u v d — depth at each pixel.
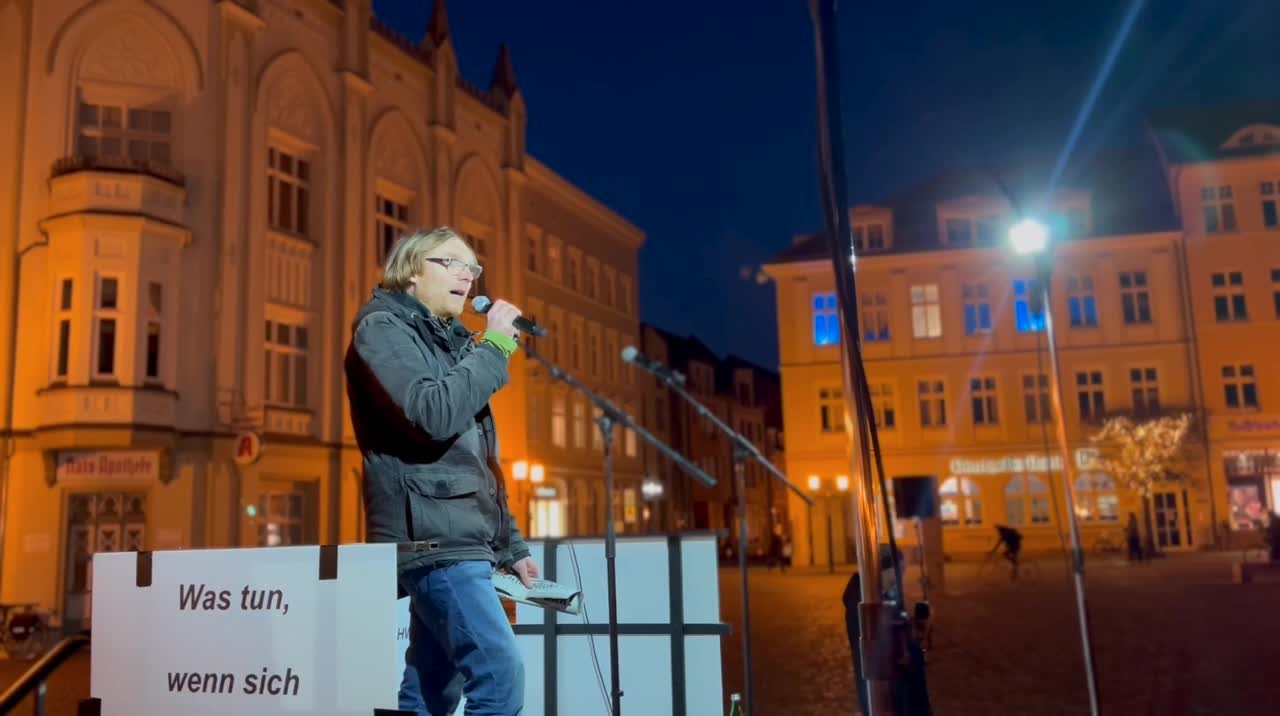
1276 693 8.98
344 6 24.41
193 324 19.80
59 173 19.00
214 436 19.69
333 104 23.97
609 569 4.20
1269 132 38.84
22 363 18.84
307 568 2.69
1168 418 36.34
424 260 3.09
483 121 30.95
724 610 19.91
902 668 2.77
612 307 40.59
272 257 21.92
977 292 39.41
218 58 20.69
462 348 3.06
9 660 16.97
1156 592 20.45
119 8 19.97
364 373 2.82
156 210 19.33
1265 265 38.09
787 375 39.38
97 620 2.91
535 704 4.48
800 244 40.97
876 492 2.96
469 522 2.81
